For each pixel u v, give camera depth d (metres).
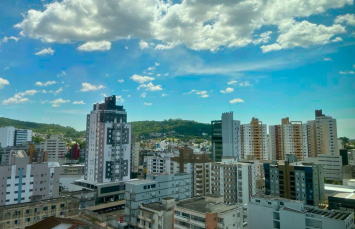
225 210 66.81
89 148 150.25
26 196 101.56
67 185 170.00
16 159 100.56
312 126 190.00
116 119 149.75
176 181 104.06
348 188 114.88
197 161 135.75
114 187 142.25
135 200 88.25
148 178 100.38
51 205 78.44
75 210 82.88
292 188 107.06
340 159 153.62
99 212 127.00
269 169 114.69
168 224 77.56
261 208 76.56
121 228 84.94
